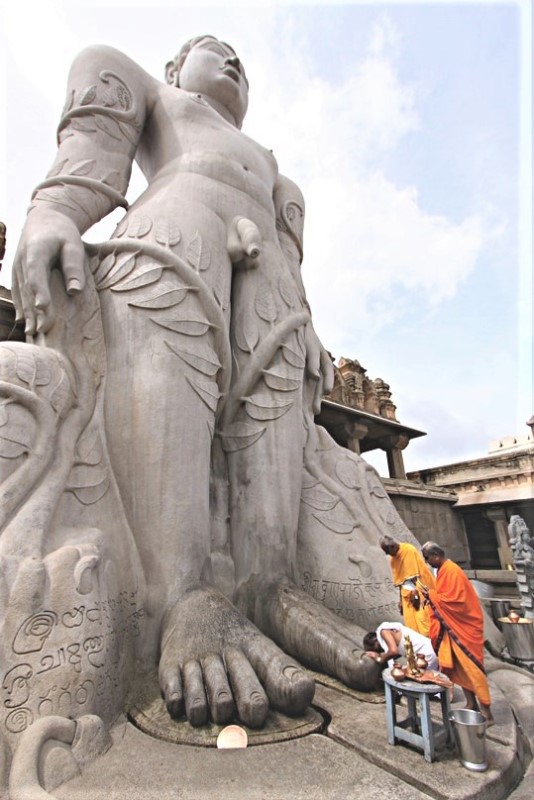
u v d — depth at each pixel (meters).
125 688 2.62
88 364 3.30
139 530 3.03
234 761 2.03
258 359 3.88
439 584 2.51
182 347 3.34
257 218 4.27
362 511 4.13
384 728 2.27
